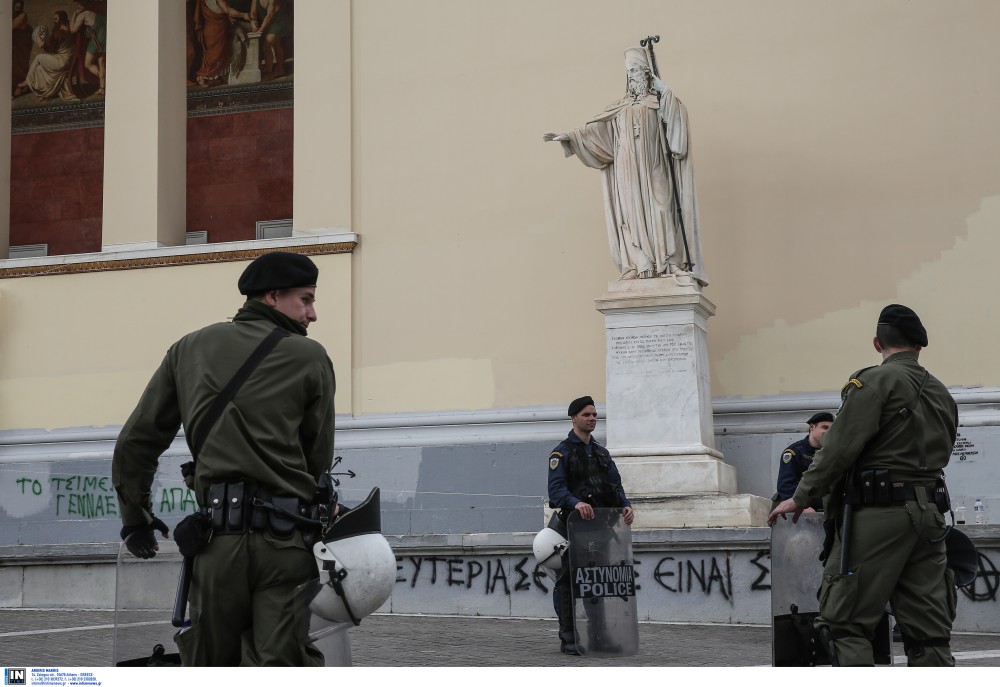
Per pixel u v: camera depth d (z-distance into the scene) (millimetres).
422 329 16625
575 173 16344
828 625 5969
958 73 15164
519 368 16203
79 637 9898
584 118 16422
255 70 19234
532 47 16734
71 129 19953
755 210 15602
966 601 10727
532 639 9953
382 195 17047
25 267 17984
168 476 16859
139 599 5137
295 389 4918
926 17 15336
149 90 18266
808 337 15234
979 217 14891
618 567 8922
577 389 15953
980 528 10711
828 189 15406
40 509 17438
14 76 20203
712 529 11539
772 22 15828
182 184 18859
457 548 12141
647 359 13930
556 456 9258
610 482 9383
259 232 18938
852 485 5988
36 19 20234
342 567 4875
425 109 17062
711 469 13367
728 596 11430
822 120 15523
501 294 16406
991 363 14641
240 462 4797
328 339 16922
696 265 14203
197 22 19484
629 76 14438
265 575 4758
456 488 16094
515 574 11984
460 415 16234
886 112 15336
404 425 16406
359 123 17297
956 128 15102
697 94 15961
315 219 17234
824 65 15602
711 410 14406
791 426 15008
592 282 16078
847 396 6012
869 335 15062
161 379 5039
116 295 17688
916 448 5969
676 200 14180
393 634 10320
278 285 5125
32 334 17891
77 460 17375
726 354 15438
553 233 16328
